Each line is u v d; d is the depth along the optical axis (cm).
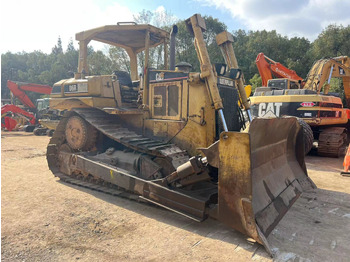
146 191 402
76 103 578
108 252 290
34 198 460
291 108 867
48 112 1652
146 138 485
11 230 341
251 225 289
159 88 495
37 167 699
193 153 443
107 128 506
